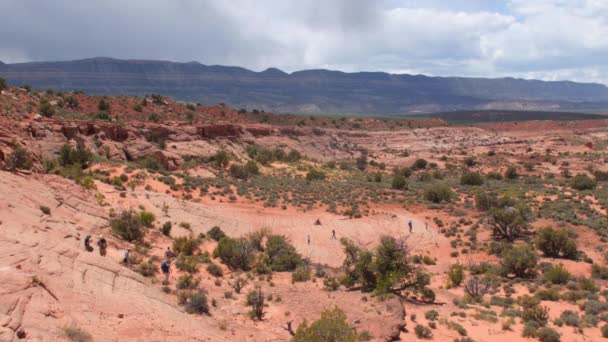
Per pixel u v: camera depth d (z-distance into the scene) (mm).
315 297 23859
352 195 66875
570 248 40375
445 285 32156
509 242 45594
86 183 39531
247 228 46781
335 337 14703
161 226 37969
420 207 61250
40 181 29500
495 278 33906
